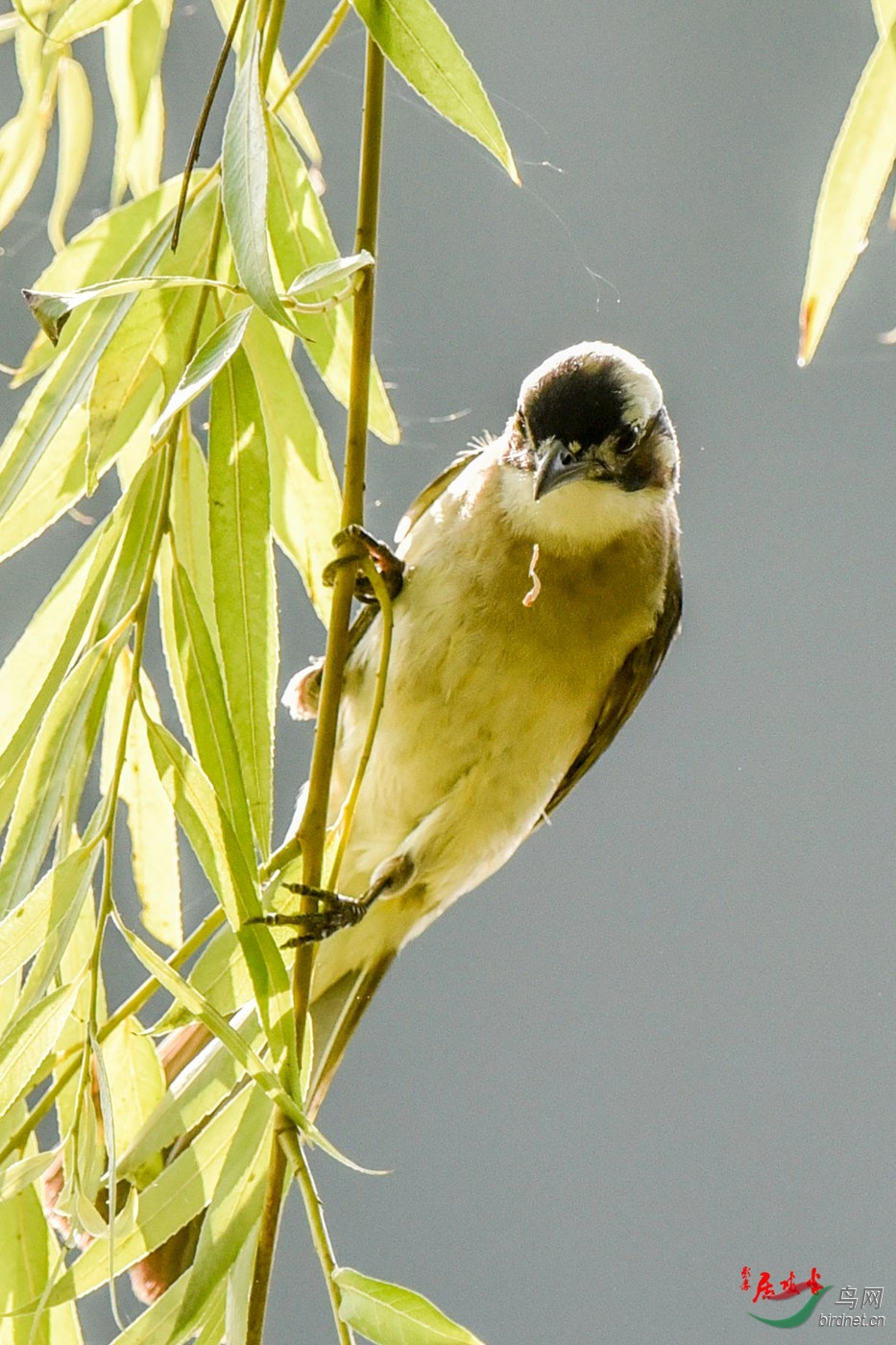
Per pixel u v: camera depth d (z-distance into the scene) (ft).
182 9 31.71
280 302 13.48
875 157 16.49
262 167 13.57
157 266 17.47
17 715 17.29
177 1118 16.10
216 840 14.84
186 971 18.85
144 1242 15.55
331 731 16.02
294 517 19.35
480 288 39.45
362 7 15.83
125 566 15.47
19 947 14.32
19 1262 16.51
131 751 17.89
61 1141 15.25
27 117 20.94
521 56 40.91
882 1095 39.29
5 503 16.35
